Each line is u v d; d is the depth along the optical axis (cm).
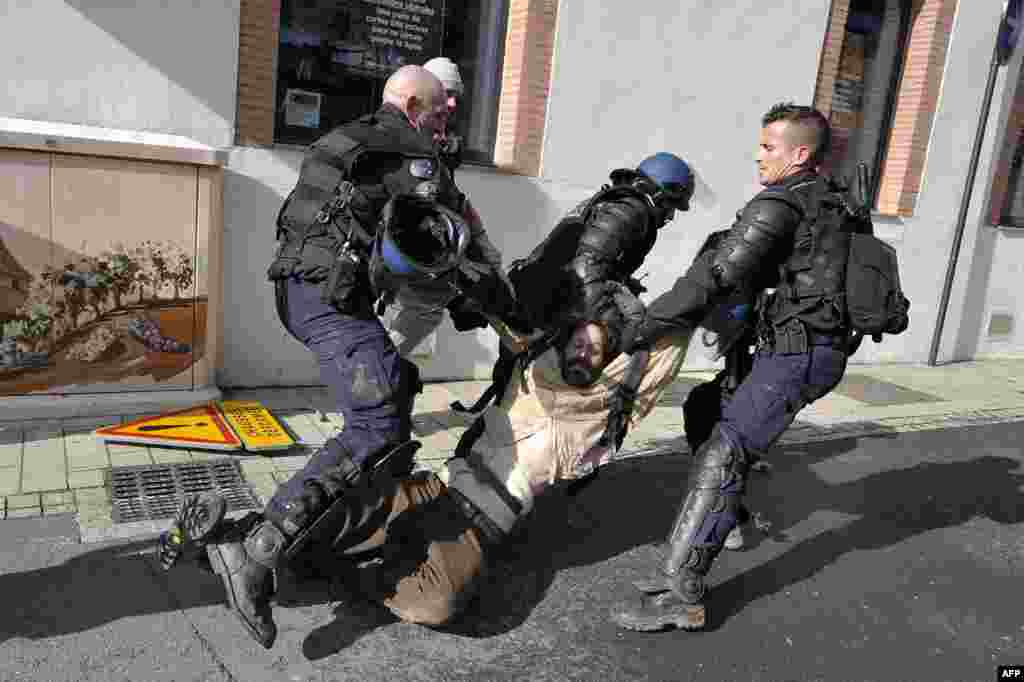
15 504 330
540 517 377
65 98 419
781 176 296
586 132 573
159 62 435
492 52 556
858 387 676
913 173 736
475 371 565
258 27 456
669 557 292
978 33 732
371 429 256
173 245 418
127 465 372
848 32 703
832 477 466
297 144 497
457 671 264
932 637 315
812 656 294
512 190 555
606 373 302
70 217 393
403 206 239
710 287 277
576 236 303
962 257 782
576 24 550
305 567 297
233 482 369
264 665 255
